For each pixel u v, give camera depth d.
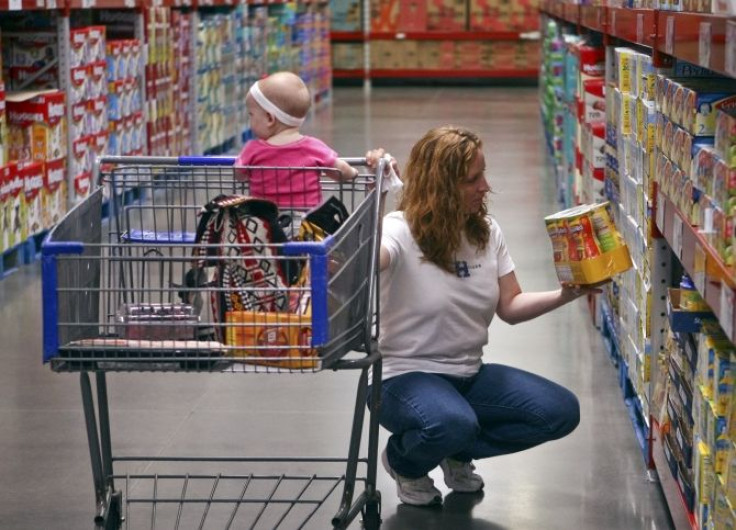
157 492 4.09
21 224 7.49
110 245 3.15
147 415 4.92
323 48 19.44
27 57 8.16
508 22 23.02
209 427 4.77
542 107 15.70
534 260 7.88
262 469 4.30
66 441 4.63
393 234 3.77
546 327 6.35
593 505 3.99
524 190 10.80
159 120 10.56
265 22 15.00
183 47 11.46
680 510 3.56
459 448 3.68
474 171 3.71
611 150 5.67
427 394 3.68
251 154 3.88
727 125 2.71
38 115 7.81
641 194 4.47
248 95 3.96
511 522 3.84
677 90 3.46
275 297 3.23
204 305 3.50
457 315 3.82
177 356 3.16
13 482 4.22
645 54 4.80
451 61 23.30
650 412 4.18
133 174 4.11
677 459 3.70
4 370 5.59
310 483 3.78
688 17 3.13
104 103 8.95
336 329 3.23
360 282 3.43
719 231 2.74
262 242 3.27
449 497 4.05
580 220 3.62
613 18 5.48
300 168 3.70
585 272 3.62
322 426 4.78
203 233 3.29
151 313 3.26
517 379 3.88
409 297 3.80
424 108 18.69
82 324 3.18
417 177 3.76
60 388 5.32
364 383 3.45
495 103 19.56
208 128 12.46
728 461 2.85
